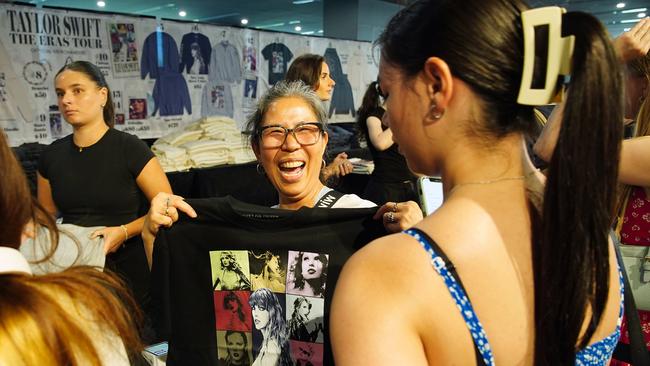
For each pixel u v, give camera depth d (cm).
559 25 58
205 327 130
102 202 219
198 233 130
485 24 60
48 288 58
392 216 111
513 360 62
